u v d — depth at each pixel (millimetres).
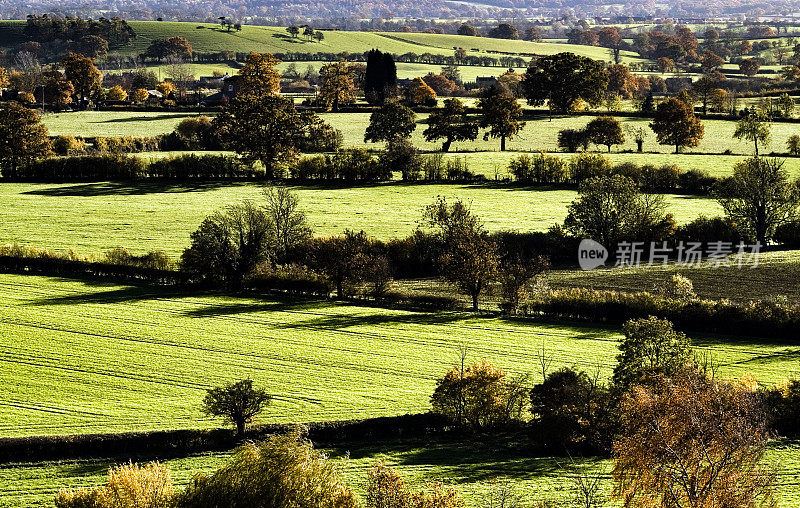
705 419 56469
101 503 61875
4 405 88938
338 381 95875
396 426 83375
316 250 127812
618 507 66125
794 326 105000
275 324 114000
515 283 118688
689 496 53688
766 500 57281
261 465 57938
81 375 97125
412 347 105750
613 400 79688
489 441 82000
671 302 111375
